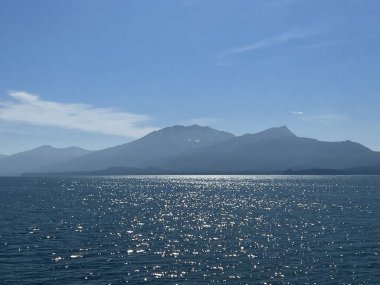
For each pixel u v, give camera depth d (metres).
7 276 47.69
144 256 58.22
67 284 45.03
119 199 163.00
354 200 154.25
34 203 141.00
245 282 46.50
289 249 62.84
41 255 58.12
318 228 83.19
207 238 72.12
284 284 45.91
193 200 158.12
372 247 63.81
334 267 52.41
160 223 91.19
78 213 110.44
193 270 51.06
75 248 63.03
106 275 48.69
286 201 151.62
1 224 87.12
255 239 71.19
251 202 147.75
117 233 77.12
